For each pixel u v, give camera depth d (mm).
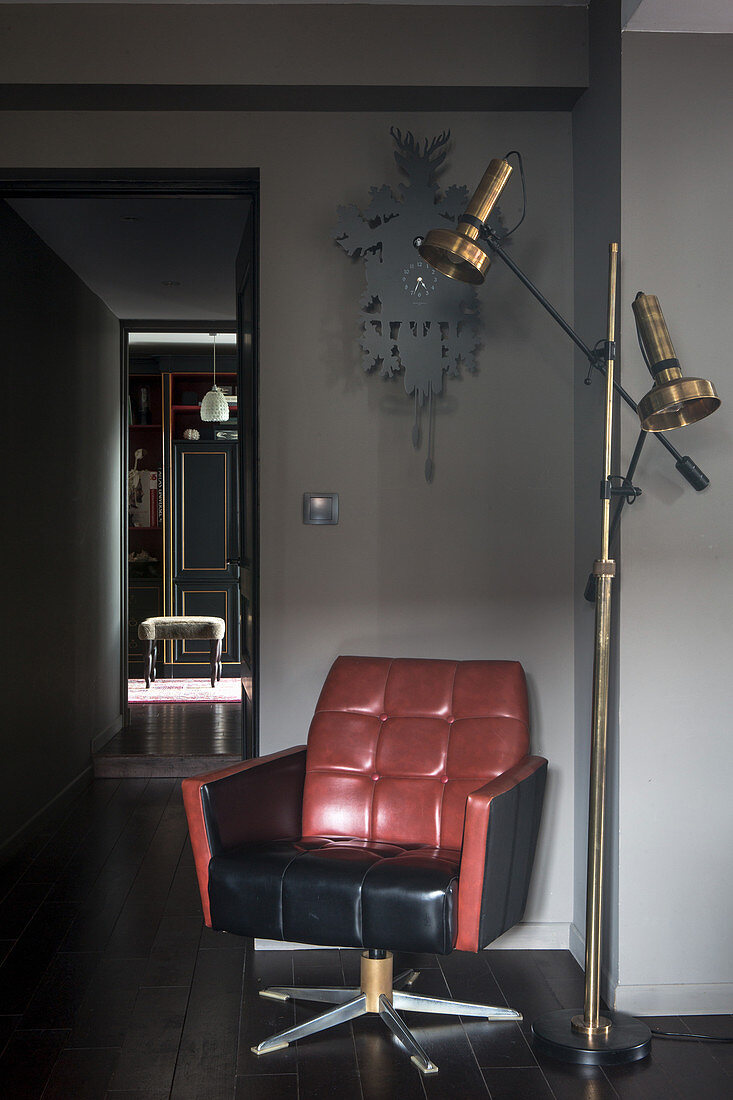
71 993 2816
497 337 3244
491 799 2330
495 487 3254
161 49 3027
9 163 3209
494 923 2402
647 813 2760
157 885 3734
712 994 2744
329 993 2709
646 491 2764
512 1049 2506
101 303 5879
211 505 8758
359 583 3256
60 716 4883
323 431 3246
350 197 3238
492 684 2893
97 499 5734
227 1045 2506
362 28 3047
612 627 2826
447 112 3242
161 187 3352
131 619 8859
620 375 2756
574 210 3227
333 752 2906
